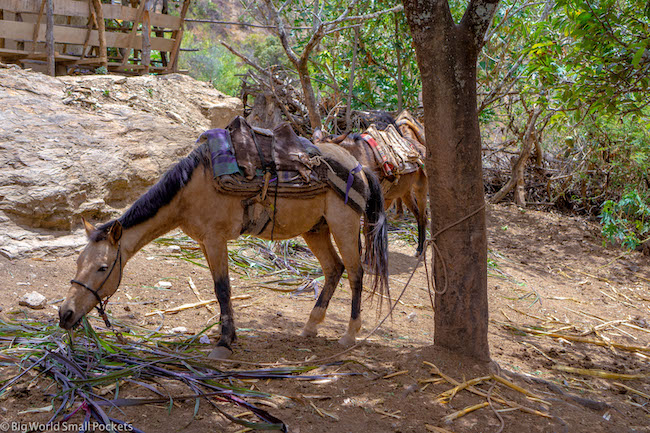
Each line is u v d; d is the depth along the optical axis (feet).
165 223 13.16
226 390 11.14
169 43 32.63
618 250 30.89
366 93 35.17
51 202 19.13
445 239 13.28
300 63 24.89
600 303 23.56
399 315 18.52
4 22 25.62
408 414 11.00
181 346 13.67
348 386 11.99
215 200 13.19
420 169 24.22
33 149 20.31
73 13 28.04
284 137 14.02
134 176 22.44
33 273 17.35
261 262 21.63
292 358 13.42
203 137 13.58
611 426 11.80
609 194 35.88
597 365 16.46
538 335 18.85
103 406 10.25
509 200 38.55
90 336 12.51
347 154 14.62
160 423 10.01
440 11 12.34
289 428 10.16
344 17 23.41
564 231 33.24
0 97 22.11
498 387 12.64
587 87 15.69
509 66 34.06
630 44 14.73
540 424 11.18
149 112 26.03
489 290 23.30
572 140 35.65
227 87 67.87
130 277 18.37
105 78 26.66
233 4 104.73
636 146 30.99
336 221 14.12
